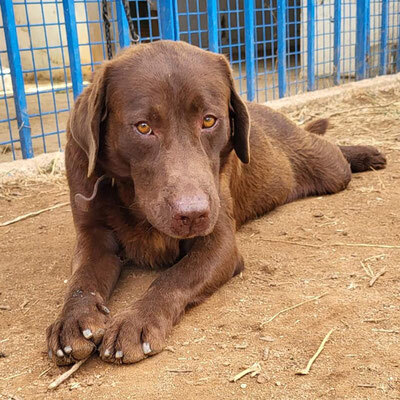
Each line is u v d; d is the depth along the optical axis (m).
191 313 0.67
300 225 0.94
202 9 3.76
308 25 2.05
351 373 0.52
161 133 0.64
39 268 0.84
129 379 0.54
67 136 0.80
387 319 0.61
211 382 0.53
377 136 1.54
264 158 1.00
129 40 1.54
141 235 0.77
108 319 0.62
